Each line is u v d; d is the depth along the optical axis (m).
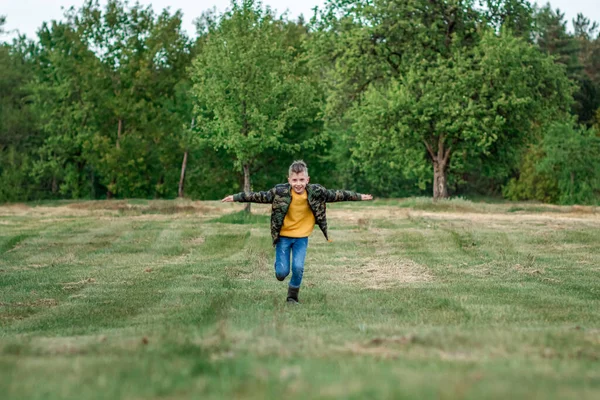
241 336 5.60
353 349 4.98
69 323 8.12
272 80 26.31
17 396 3.38
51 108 54.25
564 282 11.13
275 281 11.69
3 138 54.03
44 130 54.41
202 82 27.50
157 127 52.97
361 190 65.44
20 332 7.62
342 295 9.95
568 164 52.75
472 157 41.97
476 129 35.59
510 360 4.45
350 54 40.06
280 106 27.36
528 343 5.18
